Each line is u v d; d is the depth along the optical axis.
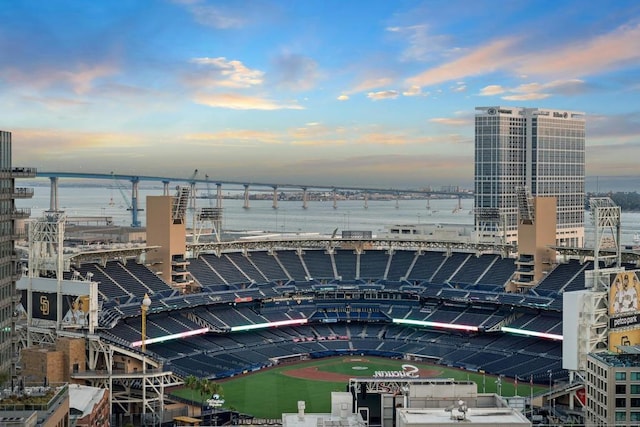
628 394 150.25
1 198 156.12
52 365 168.12
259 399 191.38
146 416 168.38
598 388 155.38
